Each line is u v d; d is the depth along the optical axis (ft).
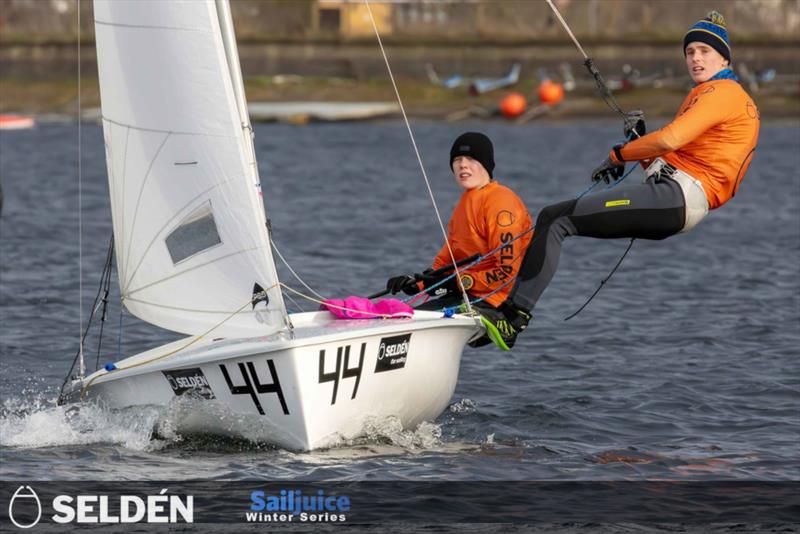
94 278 180.55
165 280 94.12
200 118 90.79
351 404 91.86
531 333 145.28
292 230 239.91
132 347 135.74
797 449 96.84
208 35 89.92
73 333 142.41
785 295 174.19
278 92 629.51
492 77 639.76
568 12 643.45
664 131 87.25
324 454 92.07
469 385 119.14
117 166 94.58
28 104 622.54
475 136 99.09
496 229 97.45
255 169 91.81
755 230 247.29
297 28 653.30
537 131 561.84
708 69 89.81
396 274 189.98
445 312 98.02
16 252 204.54
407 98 623.36
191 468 89.25
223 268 91.76
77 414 101.91
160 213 93.30
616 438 100.53
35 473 88.43
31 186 319.88
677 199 88.43
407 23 654.53
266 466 89.40
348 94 629.10
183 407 94.43
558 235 91.25
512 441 98.89
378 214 269.44
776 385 118.93
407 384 95.09
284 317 90.07
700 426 104.37
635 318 156.04
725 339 142.82
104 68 93.71
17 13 643.04
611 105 96.07
